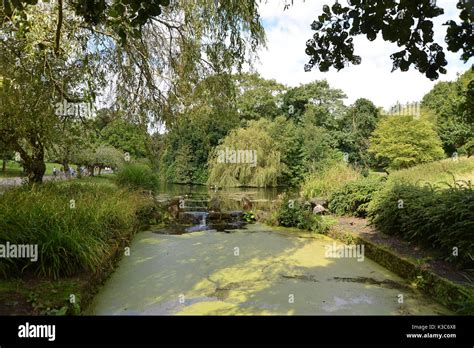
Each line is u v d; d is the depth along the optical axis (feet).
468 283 10.89
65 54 17.03
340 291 12.28
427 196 16.79
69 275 11.09
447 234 13.39
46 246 10.85
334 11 6.93
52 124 19.48
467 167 35.55
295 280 13.50
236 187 60.95
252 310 10.53
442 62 6.39
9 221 11.25
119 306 10.66
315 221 24.21
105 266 12.85
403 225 16.98
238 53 17.11
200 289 12.37
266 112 89.45
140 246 18.99
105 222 16.03
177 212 29.01
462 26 6.07
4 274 10.16
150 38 20.98
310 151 68.13
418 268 12.82
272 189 60.03
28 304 8.82
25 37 13.98
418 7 6.13
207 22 16.60
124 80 21.31
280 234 23.09
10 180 33.06
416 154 55.42
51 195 17.99
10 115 17.39
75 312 9.18
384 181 26.16
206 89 20.47
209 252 17.88
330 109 91.66
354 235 19.29
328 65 7.32
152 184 36.22
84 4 6.66
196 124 23.97
